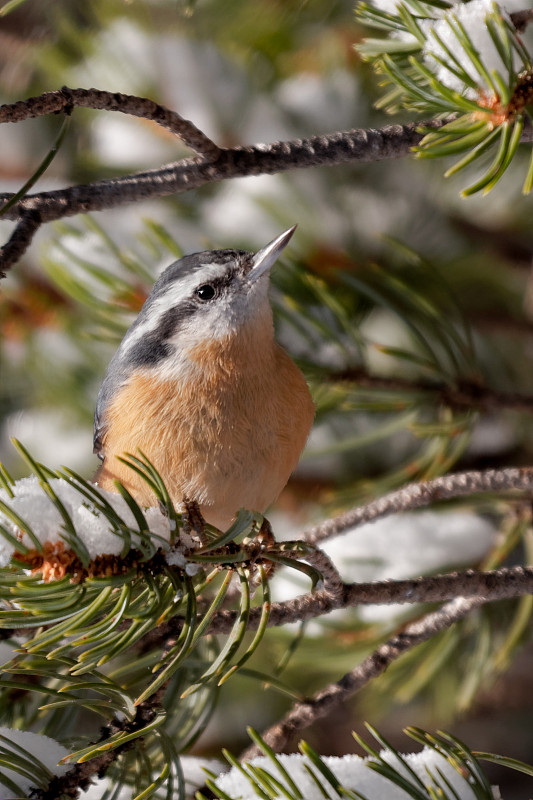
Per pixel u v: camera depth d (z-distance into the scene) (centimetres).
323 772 286
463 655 299
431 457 298
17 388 304
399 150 290
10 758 287
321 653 296
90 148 302
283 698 303
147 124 301
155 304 295
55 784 287
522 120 287
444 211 301
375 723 306
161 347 294
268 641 301
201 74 300
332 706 291
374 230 300
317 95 301
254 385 293
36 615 285
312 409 294
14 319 302
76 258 298
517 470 293
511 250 302
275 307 297
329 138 290
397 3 289
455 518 297
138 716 288
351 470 301
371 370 298
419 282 300
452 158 301
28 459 285
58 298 302
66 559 286
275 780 285
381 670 291
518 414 301
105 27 301
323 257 300
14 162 302
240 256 294
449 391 297
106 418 294
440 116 291
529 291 302
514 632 295
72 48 302
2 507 285
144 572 286
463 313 298
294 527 301
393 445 301
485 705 306
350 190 301
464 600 291
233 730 303
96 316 299
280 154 290
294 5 301
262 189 300
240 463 293
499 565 297
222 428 292
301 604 289
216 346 293
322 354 298
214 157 290
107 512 285
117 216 301
